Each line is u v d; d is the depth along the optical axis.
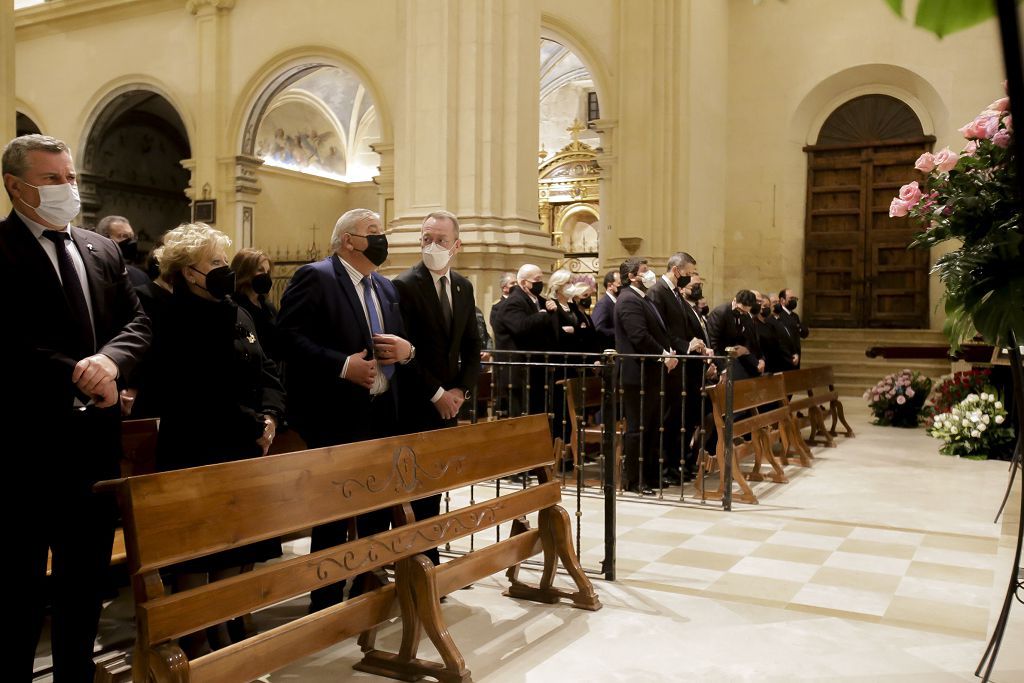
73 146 20.36
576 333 8.20
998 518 6.18
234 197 18.41
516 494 4.02
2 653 2.78
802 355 16.16
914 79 15.86
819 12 16.44
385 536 3.22
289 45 17.72
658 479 7.05
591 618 4.05
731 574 4.77
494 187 9.48
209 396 3.35
